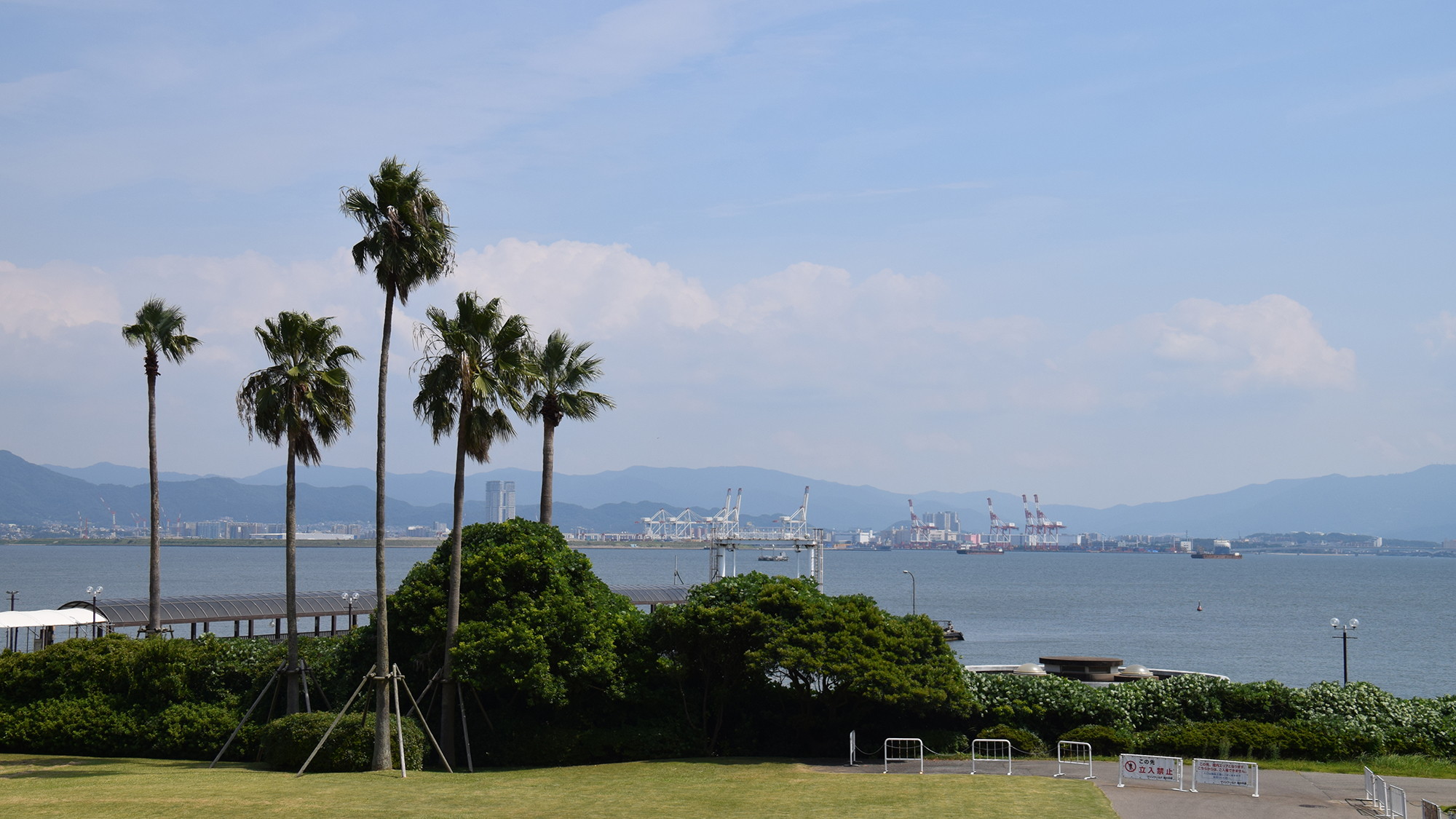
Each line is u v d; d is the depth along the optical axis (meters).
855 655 36.44
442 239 35.94
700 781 31.28
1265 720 37.94
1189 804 27.36
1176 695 38.94
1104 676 52.50
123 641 41.16
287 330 38.00
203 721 38.00
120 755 38.31
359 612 67.75
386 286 35.72
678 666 38.50
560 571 39.34
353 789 29.55
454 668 36.00
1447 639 130.88
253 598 64.44
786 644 37.00
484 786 30.48
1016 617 162.75
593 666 36.75
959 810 26.31
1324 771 32.41
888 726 38.59
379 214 35.12
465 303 37.53
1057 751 36.22
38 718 38.56
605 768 34.59
